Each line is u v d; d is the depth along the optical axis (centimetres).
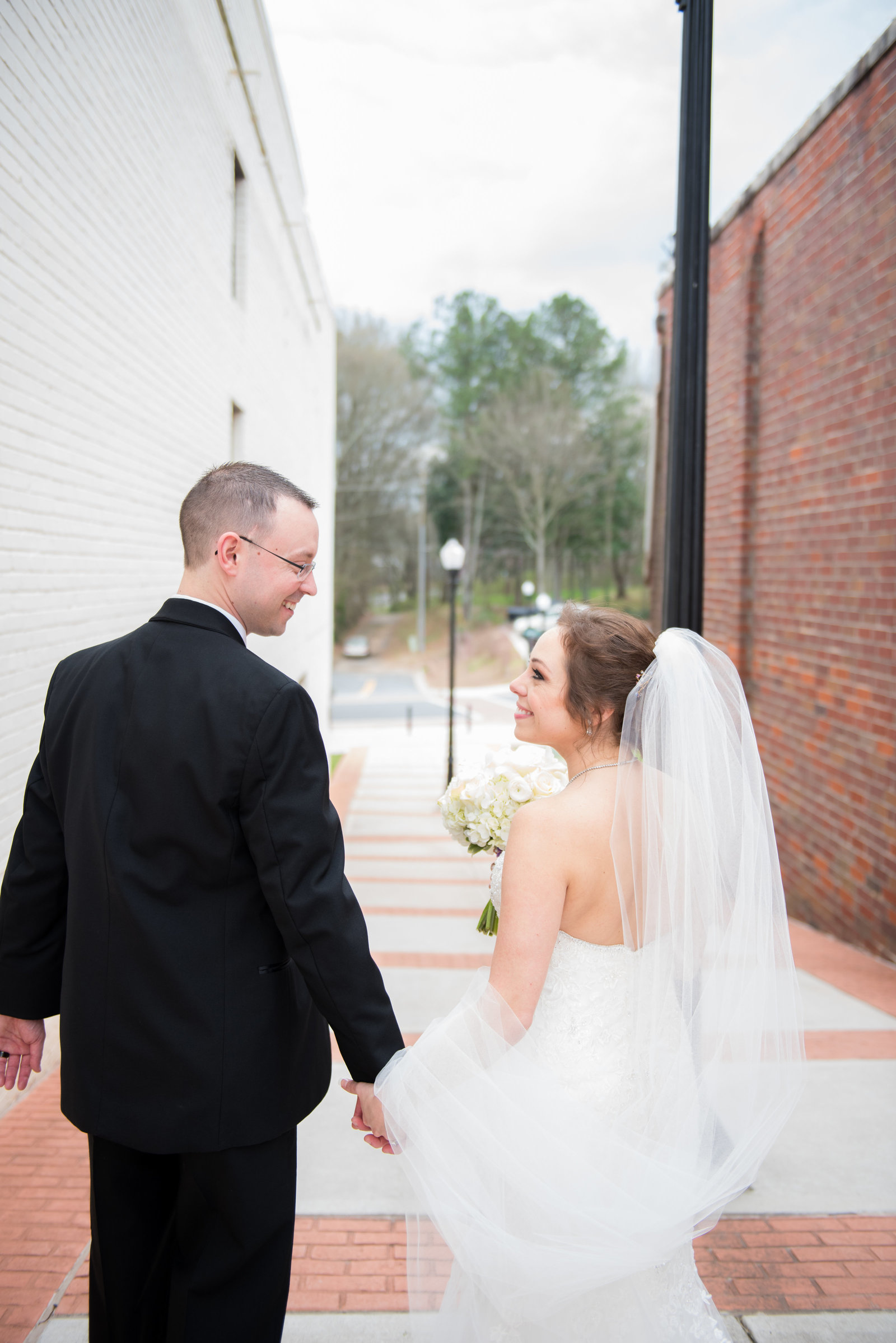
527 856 140
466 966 442
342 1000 137
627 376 5438
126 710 142
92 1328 150
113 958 138
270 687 138
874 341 500
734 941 146
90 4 379
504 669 3916
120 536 435
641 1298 141
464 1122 136
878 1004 385
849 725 527
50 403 344
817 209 569
